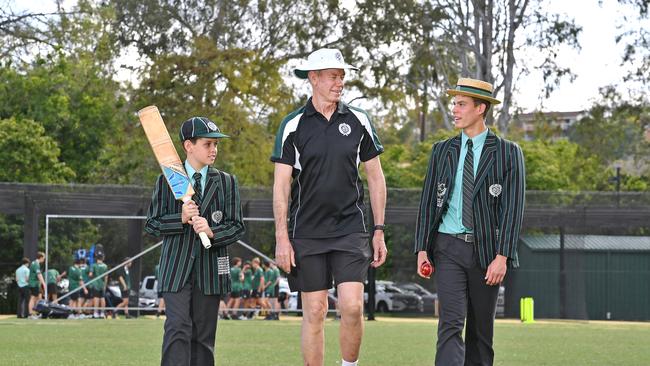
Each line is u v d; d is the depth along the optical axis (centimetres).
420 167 4959
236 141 4875
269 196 3269
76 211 3102
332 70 845
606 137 5594
